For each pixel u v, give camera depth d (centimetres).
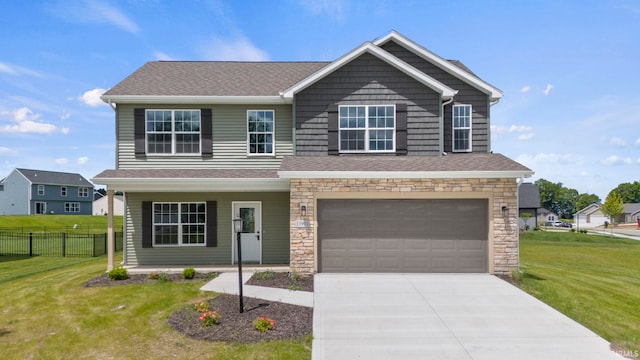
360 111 1376
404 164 1245
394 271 1210
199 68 1653
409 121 1370
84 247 2427
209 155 1419
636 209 8719
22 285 1147
